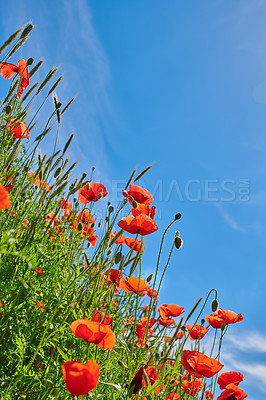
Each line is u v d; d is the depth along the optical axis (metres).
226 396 1.08
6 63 1.09
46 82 0.98
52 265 1.01
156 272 0.97
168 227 0.97
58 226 1.17
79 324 0.78
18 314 0.88
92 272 1.03
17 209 0.97
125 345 1.02
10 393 0.79
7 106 1.05
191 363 0.96
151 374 0.94
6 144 1.09
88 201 1.14
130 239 1.12
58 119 0.99
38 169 0.95
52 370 0.85
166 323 1.17
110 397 0.89
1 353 0.83
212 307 0.99
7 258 0.90
